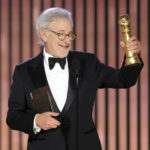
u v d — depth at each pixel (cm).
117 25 1567
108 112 1584
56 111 781
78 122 784
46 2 1608
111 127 1588
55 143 775
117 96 1555
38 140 781
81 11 1600
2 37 1633
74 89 790
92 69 814
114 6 1586
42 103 763
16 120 771
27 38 1619
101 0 1589
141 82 1553
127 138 1546
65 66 823
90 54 841
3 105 1617
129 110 1549
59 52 779
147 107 1545
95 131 800
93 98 808
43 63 812
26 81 794
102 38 1594
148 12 1548
